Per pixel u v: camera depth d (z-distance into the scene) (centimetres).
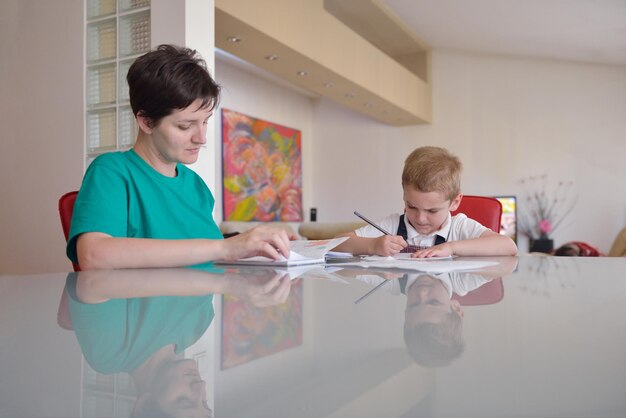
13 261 267
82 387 18
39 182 258
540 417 14
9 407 16
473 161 743
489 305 40
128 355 23
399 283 60
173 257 97
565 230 698
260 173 716
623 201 677
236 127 676
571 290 51
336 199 823
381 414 14
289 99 790
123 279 70
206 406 15
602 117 687
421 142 772
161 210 135
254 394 17
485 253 131
